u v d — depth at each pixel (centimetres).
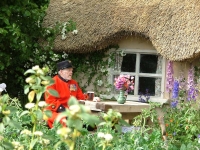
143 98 804
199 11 739
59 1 909
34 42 822
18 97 851
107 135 211
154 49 815
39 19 805
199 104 740
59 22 855
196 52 699
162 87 805
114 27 792
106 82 843
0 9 714
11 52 794
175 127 619
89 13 840
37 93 226
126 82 640
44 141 226
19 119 317
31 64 834
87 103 586
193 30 720
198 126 626
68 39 820
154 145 313
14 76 848
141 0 809
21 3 735
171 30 742
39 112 221
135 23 777
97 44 803
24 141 262
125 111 623
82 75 855
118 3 825
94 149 281
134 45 827
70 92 632
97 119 171
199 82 756
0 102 216
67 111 173
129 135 323
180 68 780
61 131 180
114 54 838
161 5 782
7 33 727
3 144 213
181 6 762
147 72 826
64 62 639
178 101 759
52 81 230
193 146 345
